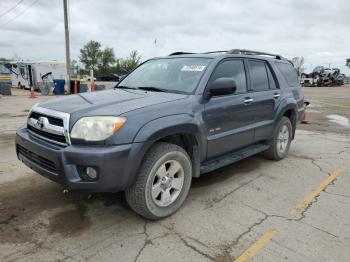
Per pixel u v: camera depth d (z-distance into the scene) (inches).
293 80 236.2
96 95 149.2
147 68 185.2
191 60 168.6
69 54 847.1
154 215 129.5
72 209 140.5
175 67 169.0
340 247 116.3
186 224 130.1
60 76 1039.0
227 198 156.1
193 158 146.3
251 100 176.7
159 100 134.3
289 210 144.9
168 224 129.9
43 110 129.6
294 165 212.4
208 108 146.8
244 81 178.2
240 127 171.6
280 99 207.2
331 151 253.9
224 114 156.3
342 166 213.2
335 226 131.3
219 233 123.7
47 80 1008.9
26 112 457.7
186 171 139.3
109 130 112.4
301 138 307.1
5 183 167.9
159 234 122.2
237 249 113.4
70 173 112.5
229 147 166.9
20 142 135.9
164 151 127.2
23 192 157.0
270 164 213.2
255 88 186.1
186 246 114.6
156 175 127.7
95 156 109.0
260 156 230.8
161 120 123.8
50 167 120.7
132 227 126.8
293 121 230.1
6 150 234.1
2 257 106.0
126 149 112.8
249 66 185.6
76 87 841.5
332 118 466.9
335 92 1166.3
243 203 151.0
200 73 154.3
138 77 180.1
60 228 124.8
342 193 166.4
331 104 694.5
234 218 136.0
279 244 117.1
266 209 145.3
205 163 157.5
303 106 248.8
